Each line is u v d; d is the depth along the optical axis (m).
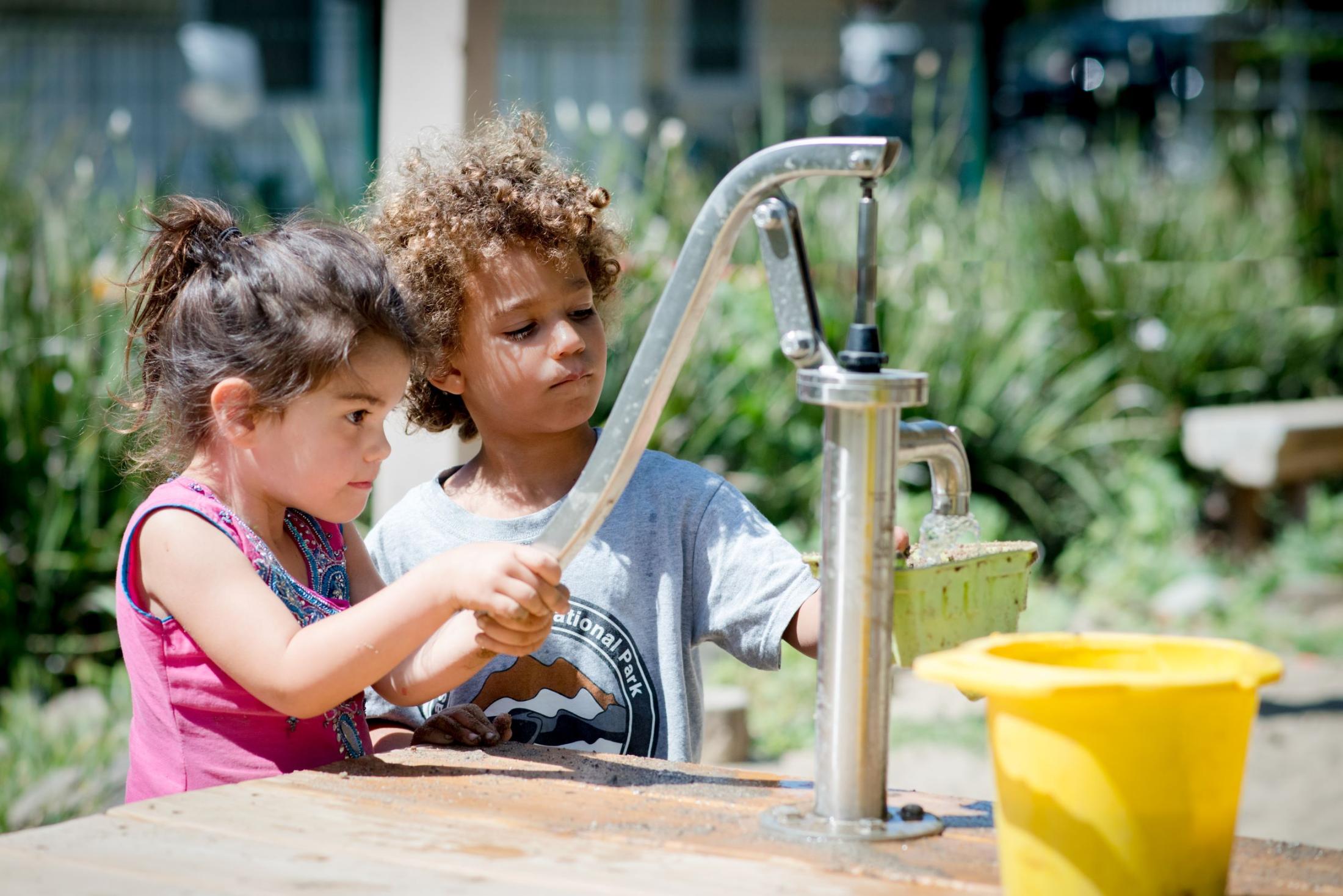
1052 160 7.57
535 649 1.33
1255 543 5.90
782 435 5.18
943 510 1.16
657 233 5.25
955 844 1.07
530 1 10.24
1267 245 7.00
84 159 5.03
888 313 5.49
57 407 4.43
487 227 1.64
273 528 1.53
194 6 9.60
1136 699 0.87
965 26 10.66
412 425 2.25
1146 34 11.38
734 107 11.11
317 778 1.26
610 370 4.68
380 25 6.12
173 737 1.43
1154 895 0.89
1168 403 6.29
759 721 3.99
